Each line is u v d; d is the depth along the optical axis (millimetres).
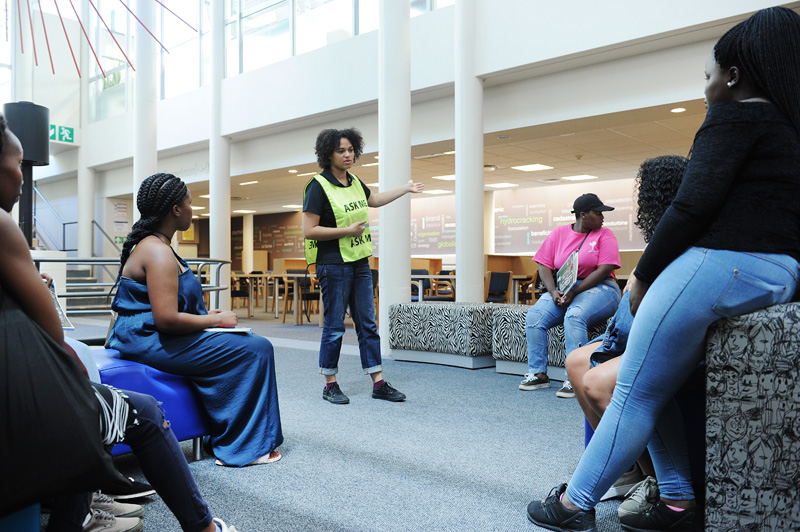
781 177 1285
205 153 11266
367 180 12945
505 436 2664
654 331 1388
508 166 11250
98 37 13594
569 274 3672
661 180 1753
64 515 1377
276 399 2346
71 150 13938
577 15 6137
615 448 1500
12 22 12750
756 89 1311
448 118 7805
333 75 8555
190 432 2219
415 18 7520
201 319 2184
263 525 1677
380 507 1819
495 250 15367
